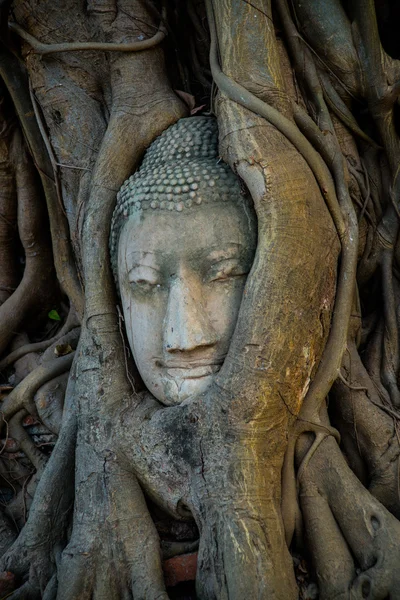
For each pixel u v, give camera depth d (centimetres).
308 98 425
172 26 460
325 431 376
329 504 368
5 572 388
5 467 469
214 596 338
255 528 338
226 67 383
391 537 352
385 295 438
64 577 364
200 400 359
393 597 340
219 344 372
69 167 449
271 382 349
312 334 362
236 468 345
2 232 532
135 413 384
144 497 381
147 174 393
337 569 354
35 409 467
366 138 441
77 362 409
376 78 425
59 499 407
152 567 361
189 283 372
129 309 391
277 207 356
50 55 451
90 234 408
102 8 436
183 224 374
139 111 425
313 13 429
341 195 391
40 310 536
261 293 351
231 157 368
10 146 519
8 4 436
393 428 402
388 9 501
